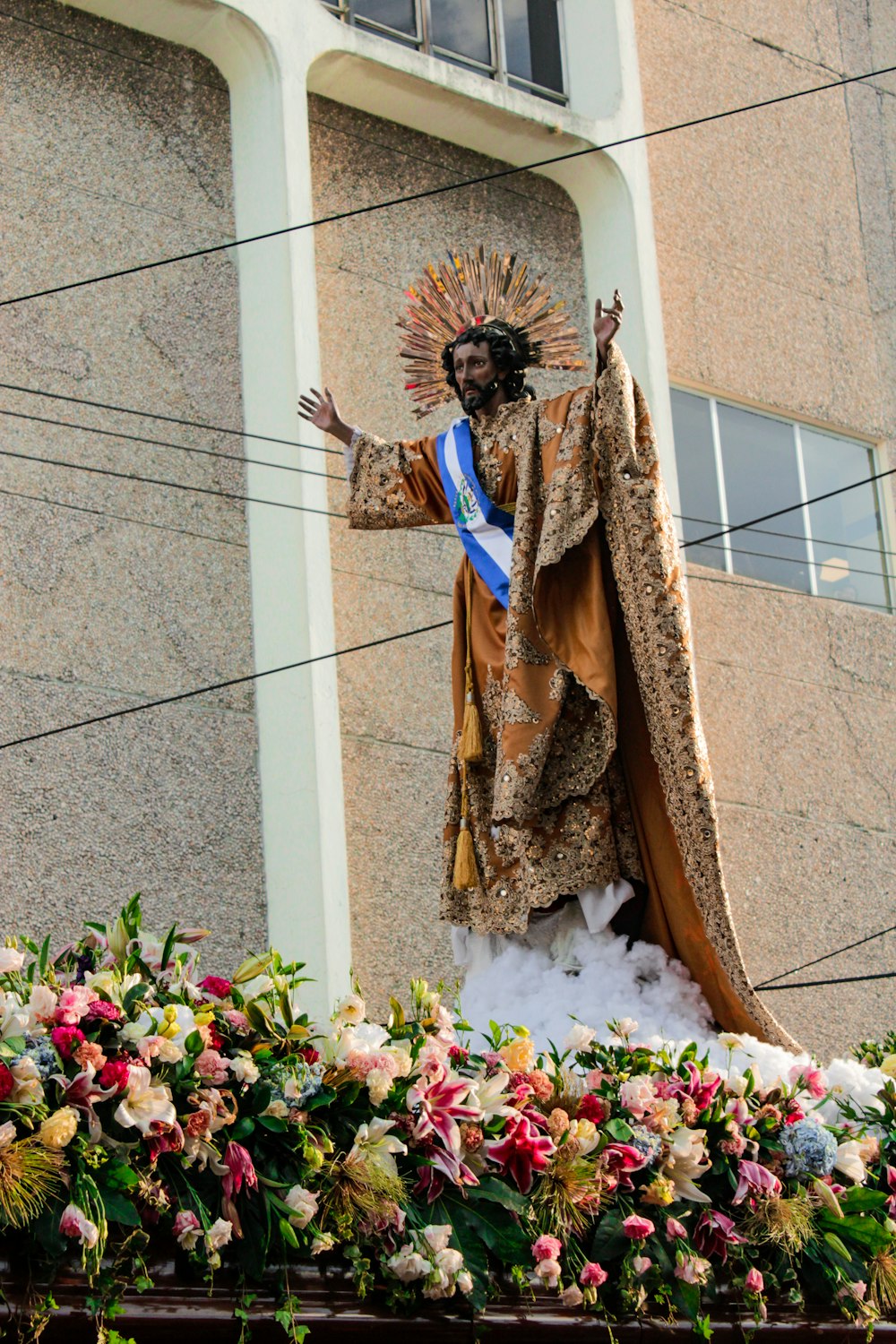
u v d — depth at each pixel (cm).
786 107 1466
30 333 1083
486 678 756
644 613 727
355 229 1229
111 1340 504
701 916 732
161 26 1180
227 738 1064
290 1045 587
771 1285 647
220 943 1020
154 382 1112
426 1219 584
